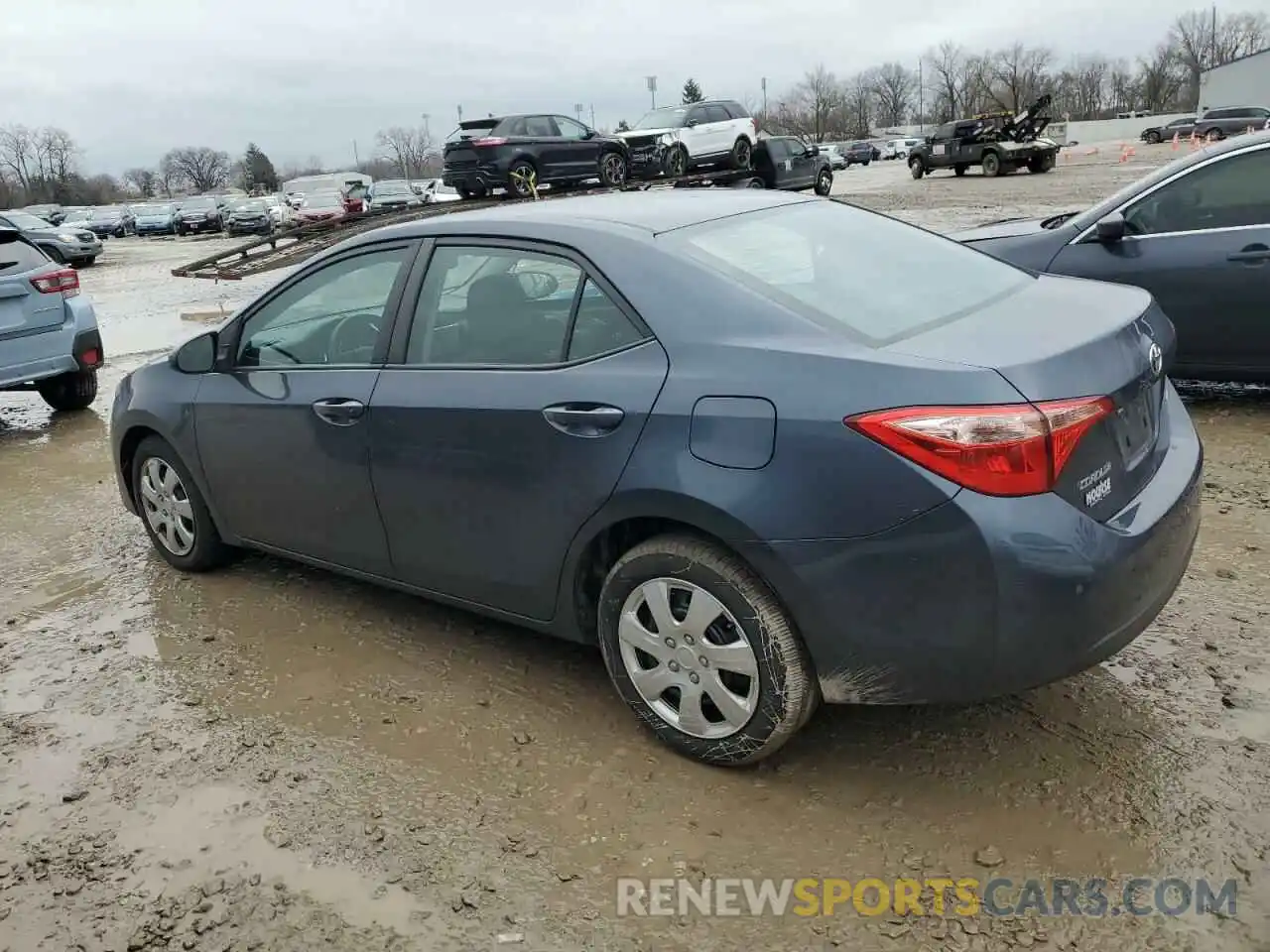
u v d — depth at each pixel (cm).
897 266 334
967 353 261
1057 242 631
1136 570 264
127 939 253
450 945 245
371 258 375
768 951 238
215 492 439
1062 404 253
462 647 389
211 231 4538
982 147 3459
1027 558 246
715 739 297
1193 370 611
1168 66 10919
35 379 801
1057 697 329
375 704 352
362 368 369
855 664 270
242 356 422
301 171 13375
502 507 328
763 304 288
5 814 304
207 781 314
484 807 294
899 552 254
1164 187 601
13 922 261
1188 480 299
